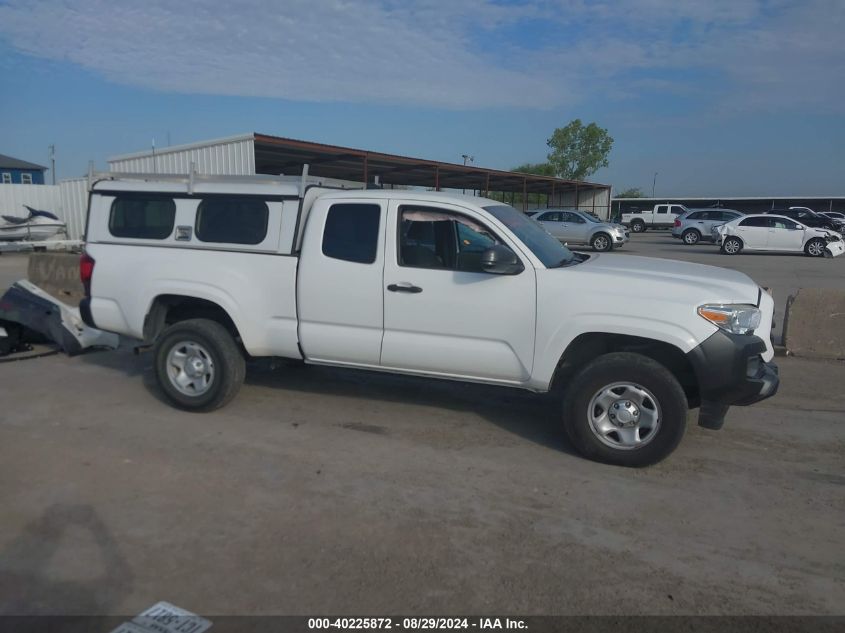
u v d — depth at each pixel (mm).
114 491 4598
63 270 11078
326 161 25734
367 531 4074
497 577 3607
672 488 4730
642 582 3578
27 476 4832
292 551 3840
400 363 5625
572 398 5121
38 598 3381
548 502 4488
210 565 3686
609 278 5047
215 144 19812
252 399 6672
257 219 5922
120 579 3547
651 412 4957
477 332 5316
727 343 4766
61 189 27641
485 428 5918
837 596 3480
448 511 4344
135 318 6289
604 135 64000
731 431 5910
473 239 5402
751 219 27062
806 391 7148
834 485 4816
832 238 25922
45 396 6754
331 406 6477
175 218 6184
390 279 5480
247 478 4816
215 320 6422
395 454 5293
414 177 34406
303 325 5812
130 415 6184
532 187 48688
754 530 4152
